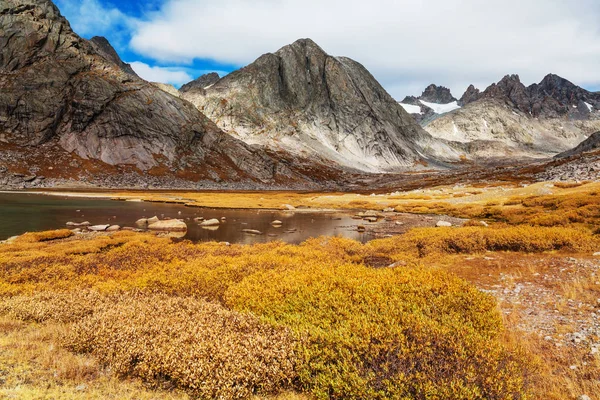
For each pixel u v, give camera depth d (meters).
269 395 6.47
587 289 11.65
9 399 5.80
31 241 31.91
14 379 6.61
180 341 7.46
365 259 22.28
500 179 105.12
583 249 17.34
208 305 10.23
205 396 6.44
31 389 6.26
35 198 79.75
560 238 18.80
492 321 8.45
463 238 20.84
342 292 10.37
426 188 111.88
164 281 13.84
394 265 18.25
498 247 20.09
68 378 6.94
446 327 7.52
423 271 12.82
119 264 20.09
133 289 12.80
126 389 6.70
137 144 157.00
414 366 6.25
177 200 84.62
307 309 9.24
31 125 140.00
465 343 6.82
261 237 38.38
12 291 13.23
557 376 6.84
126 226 45.44
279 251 22.97
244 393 6.31
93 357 7.93
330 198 91.38
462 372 5.93
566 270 14.26
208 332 7.82
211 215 58.34
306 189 171.75
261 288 11.34
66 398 6.11
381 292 10.35
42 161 130.50
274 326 8.32
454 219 49.31
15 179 113.50
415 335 7.09
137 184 137.88
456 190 89.06
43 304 10.85
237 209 68.94
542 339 8.55
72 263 20.00
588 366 7.07
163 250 24.11
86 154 143.50
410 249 23.58
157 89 186.12
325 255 21.41
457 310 9.15
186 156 170.38
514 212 43.56
